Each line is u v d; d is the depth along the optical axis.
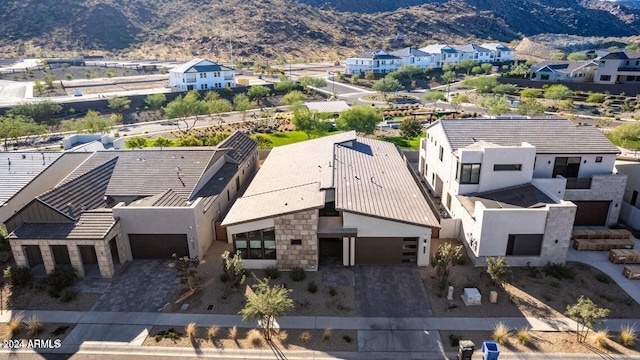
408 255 27.83
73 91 97.12
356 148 41.25
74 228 26.78
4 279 26.92
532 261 27.48
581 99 89.50
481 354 20.16
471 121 36.28
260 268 27.77
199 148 39.50
